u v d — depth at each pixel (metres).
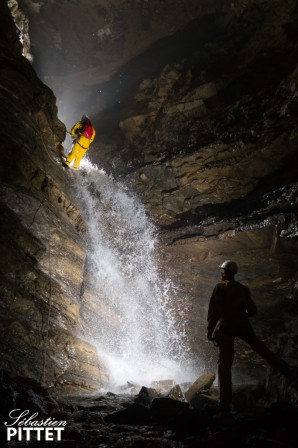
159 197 11.80
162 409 4.10
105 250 9.16
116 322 8.67
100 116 17.33
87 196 9.30
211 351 10.35
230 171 10.77
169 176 11.70
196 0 14.98
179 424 3.70
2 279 5.34
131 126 14.63
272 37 13.53
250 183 10.70
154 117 14.56
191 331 10.68
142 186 12.15
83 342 6.45
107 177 11.34
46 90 8.04
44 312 5.89
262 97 12.12
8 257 5.53
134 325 9.52
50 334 5.80
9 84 6.95
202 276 10.38
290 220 8.46
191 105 13.53
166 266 10.62
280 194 9.76
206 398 5.36
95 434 3.48
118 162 13.91
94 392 6.24
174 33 16.39
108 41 16.53
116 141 15.20
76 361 6.14
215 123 12.77
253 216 9.71
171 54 17.09
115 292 9.06
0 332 5.04
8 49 7.27
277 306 9.41
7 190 5.97
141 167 12.37
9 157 6.18
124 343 8.73
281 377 4.72
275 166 10.39
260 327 9.75
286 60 12.83
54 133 8.27
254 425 3.48
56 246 6.64
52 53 17.09
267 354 4.33
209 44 15.34
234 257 9.61
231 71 13.80
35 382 5.05
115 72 18.06
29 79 7.55
